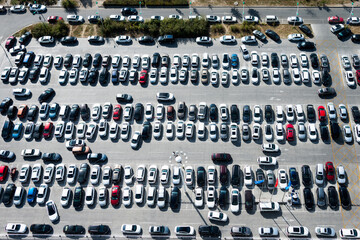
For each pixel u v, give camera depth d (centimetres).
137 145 8819
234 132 8738
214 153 8512
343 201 7738
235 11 11294
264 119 9025
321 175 8056
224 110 9075
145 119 9225
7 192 8181
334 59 10012
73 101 9644
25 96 9781
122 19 11212
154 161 8594
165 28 10675
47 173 8375
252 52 10194
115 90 9800
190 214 7888
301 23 10812
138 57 10244
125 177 8288
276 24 10881
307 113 8956
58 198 8212
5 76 10038
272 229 7525
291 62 9850
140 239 7675
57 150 8869
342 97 9325
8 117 9381
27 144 8994
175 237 7662
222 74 9781
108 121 9250
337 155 8456
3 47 10875
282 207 7862
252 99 9419
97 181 8300
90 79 9862
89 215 7975
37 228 7725
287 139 8656
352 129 8806
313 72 9650
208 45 10556
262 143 8719
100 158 8562
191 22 10800
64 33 11012
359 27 10581
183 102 9325
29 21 11450
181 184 8250
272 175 8112
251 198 7856
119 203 8075
